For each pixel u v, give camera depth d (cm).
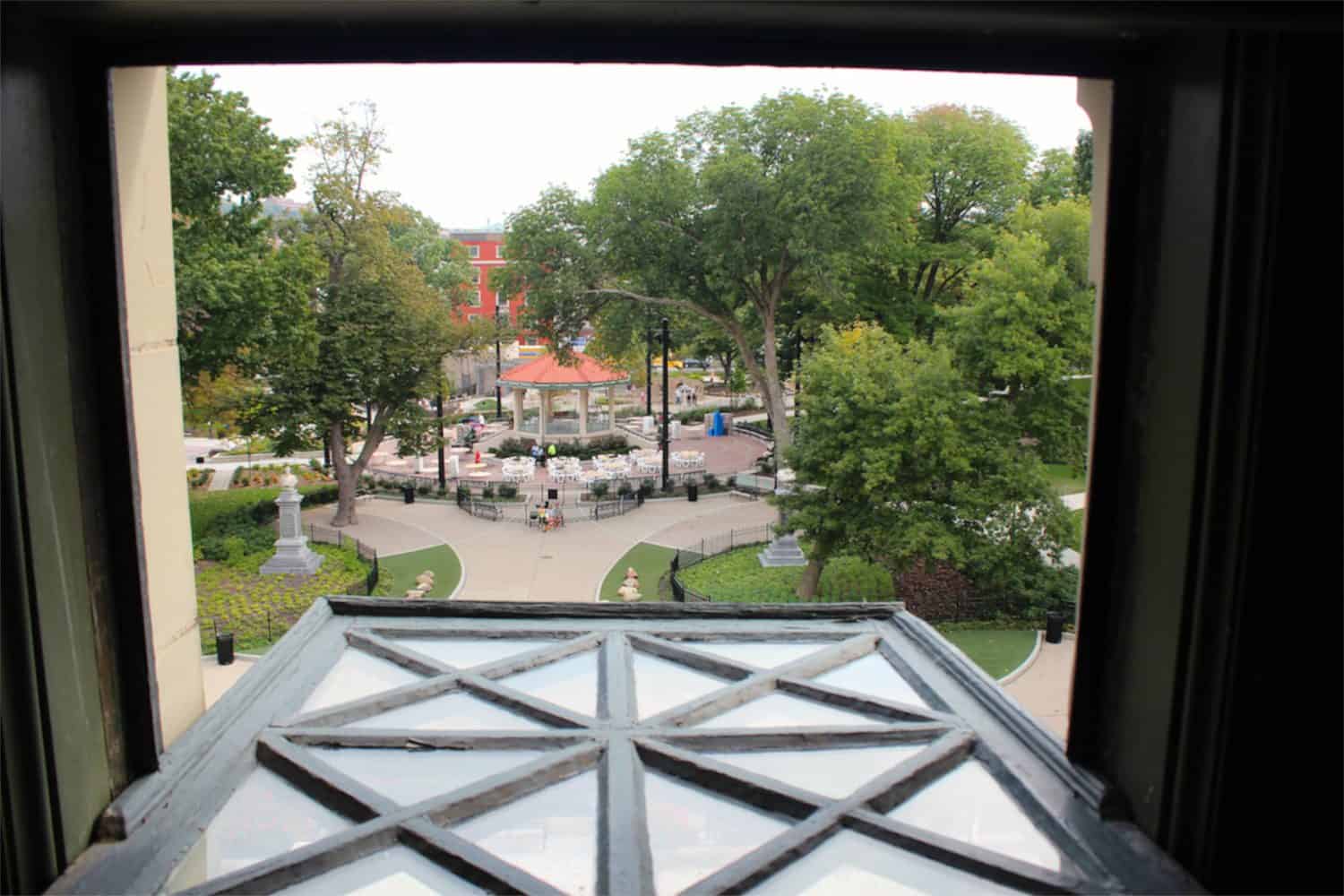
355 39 217
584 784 265
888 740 291
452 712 318
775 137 2823
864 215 2794
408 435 2752
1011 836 239
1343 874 192
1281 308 184
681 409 5256
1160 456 218
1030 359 1806
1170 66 211
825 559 1881
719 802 259
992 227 3300
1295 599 191
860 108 2750
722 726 307
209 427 3753
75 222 229
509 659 355
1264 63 181
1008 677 1408
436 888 219
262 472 3428
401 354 2617
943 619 1738
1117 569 239
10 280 200
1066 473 2642
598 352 3712
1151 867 212
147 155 278
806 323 3406
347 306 2592
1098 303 238
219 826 246
